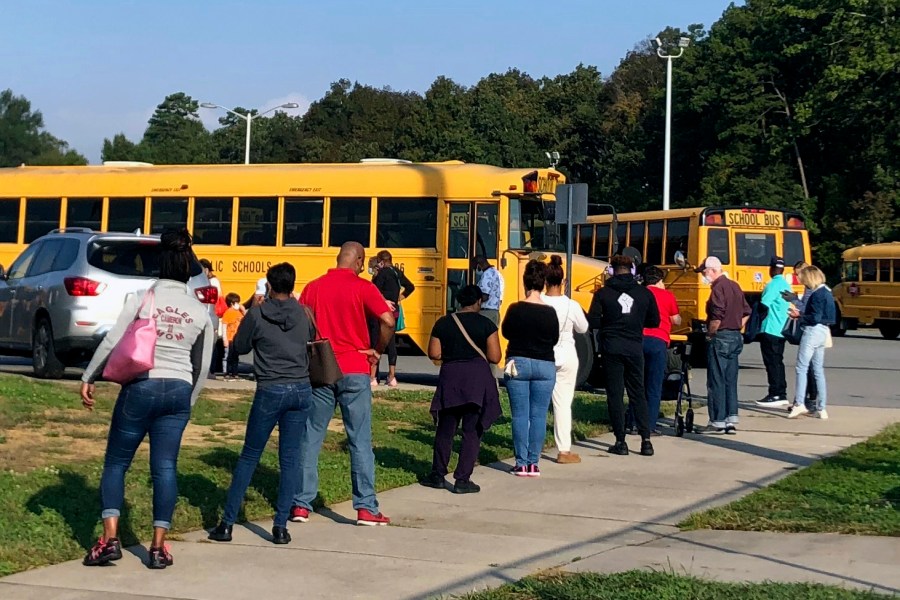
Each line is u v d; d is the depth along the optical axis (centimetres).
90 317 1695
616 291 1265
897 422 1516
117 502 751
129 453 750
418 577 736
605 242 2998
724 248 2636
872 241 5388
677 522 916
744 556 788
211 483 995
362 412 897
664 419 1560
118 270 1730
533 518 934
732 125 5816
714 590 673
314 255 2119
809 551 802
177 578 729
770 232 2675
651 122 6619
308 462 909
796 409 1588
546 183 2023
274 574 742
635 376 1266
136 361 720
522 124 8075
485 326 1052
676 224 2720
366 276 2072
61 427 1225
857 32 4803
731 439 1384
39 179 2388
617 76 8800
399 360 2688
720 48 5831
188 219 2233
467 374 1044
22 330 1811
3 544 774
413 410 1550
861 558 779
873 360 2753
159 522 749
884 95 4875
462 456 1048
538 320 1127
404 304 2042
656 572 725
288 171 2162
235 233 2191
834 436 1407
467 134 7731
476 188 2009
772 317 1688
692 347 2645
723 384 1416
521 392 1131
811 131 5541
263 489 997
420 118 7844
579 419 1523
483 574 743
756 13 5747
